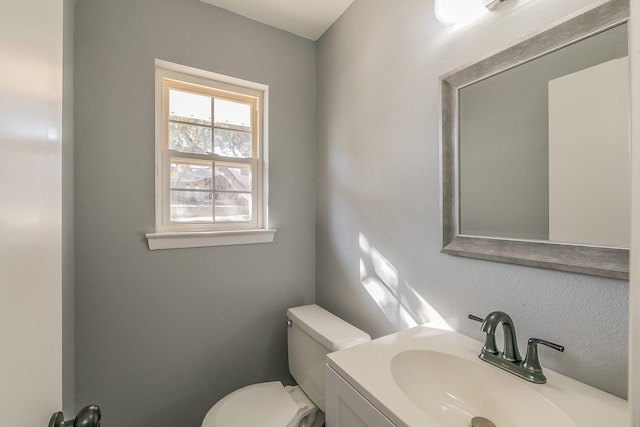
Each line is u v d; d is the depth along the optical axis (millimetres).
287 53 1698
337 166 1595
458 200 958
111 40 1255
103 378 1241
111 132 1258
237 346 1550
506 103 826
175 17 1389
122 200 1281
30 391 347
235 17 1540
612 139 633
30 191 355
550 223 735
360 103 1413
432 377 822
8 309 294
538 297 763
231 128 1620
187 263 1420
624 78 618
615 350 632
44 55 409
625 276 606
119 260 1273
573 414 580
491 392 730
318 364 1272
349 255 1499
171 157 1444
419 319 1105
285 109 1697
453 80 959
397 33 1193
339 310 1576
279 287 1676
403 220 1175
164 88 1443
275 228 1666
